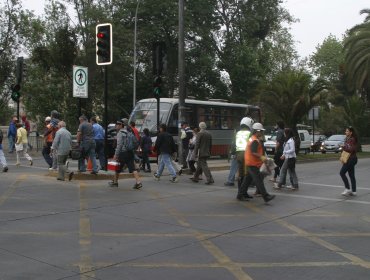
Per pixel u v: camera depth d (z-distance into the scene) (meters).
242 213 9.82
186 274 5.83
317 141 41.34
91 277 5.65
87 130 14.28
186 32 40.84
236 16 45.72
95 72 33.94
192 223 8.74
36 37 33.50
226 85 45.81
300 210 10.30
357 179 16.61
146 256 6.58
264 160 10.93
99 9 35.78
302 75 27.67
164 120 23.42
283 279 5.68
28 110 33.84
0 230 7.90
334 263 6.37
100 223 8.56
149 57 41.94
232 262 6.36
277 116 28.38
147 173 17.05
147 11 39.59
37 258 6.37
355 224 8.94
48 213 9.30
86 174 14.18
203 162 14.45
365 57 35.09
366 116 48.34
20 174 15.33
